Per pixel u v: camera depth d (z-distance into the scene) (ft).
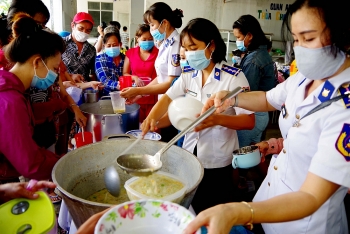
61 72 8.41
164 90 6.91
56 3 21.58
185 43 4.95
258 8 24.27
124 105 6.05
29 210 2.51
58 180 3.23
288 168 3.42
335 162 2.35
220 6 23.59
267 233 3.92
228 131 5.26
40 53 4.41
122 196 3.83
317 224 3.27
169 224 2.15
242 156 4.66
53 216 2.46
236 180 7.80
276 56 23.54
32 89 5.40
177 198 2.75
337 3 2.38
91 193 3.95
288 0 24.45
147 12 7.85
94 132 5.46
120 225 2.08
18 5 6.16
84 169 3.81
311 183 2.41
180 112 4.46
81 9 43.32
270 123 15.62
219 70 5.17
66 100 6.97
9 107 3.83
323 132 2.65
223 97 4.11
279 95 3.97
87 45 9.78
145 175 3.15
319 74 2.81
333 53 2.56
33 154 3.98
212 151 5.26
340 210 3.47
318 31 2.52
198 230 1.97
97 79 10.30
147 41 9.20
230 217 2.08
